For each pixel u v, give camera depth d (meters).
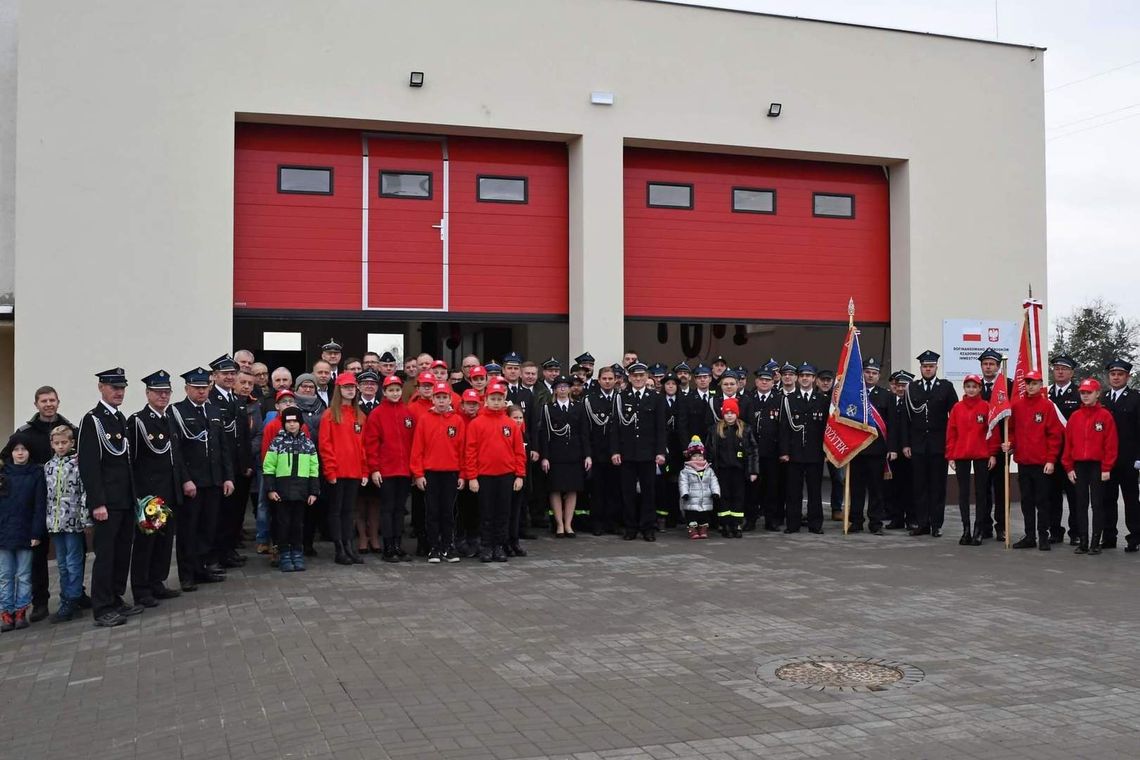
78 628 8.59
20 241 12.88
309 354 20.23
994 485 13.86
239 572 10.62
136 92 13.35
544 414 12.90
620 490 13.53
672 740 5.30
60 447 8.95
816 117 16.55
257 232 14.30
